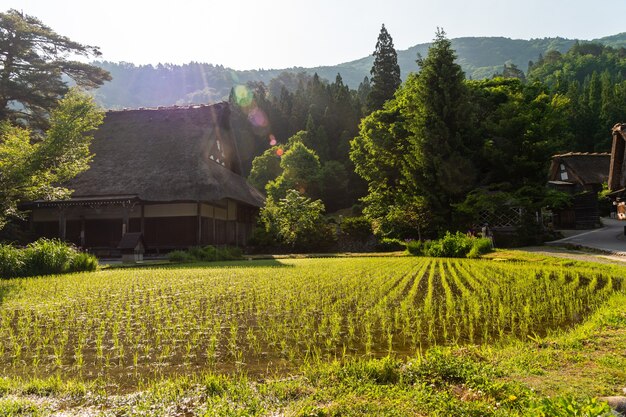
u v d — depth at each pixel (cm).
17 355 601
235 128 7662
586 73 11494
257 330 708
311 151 5425
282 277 1412
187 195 2806
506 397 378
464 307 845
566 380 414
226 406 387
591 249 2042
